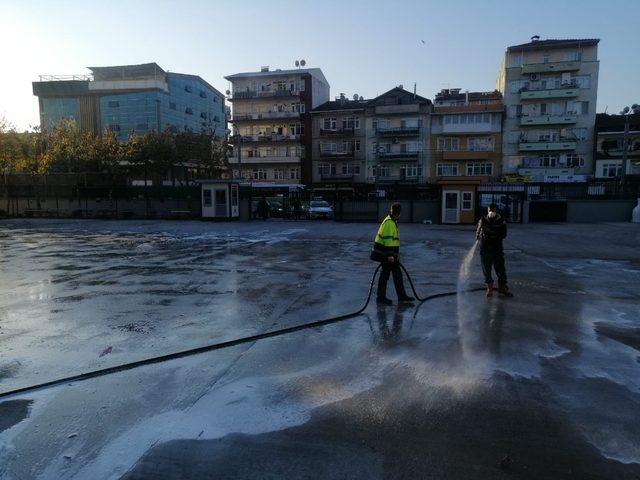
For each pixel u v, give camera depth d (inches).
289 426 150.4
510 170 2324.1
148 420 154.3
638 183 1847.9
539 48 2314.2
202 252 588.7
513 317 282.0
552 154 2279.8
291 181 2610.7
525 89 2304.4
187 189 1355.8
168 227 1018.7
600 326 263.7
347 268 461.7
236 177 2674.7
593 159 2231.8
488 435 144.7
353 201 1231.5
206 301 319.3
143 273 430.3
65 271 441.1
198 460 132.0
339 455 133.9
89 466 129.7
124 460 132.3
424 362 206.2
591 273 447.5
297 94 2618.1
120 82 2586.1
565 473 125.6
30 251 596.1
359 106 2508.6
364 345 228.8
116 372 193.9
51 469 128.5
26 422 153.2
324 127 2549.2
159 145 1860.2
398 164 2431.1
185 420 154.2
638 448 138.3
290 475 124.7
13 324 262.7
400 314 288.0
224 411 160.2
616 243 724.7
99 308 299.1
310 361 207.0
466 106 2326.5
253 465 129.4
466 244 696.4
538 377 190.1
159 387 179.2
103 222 1189.7
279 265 480.4
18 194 1418.6
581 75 2260.1
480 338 240.7
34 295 337.1
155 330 251.4
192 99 2908.5
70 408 162.4
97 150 1817.2
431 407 163.3
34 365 201.2
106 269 453.1
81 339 235.9
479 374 192.7
